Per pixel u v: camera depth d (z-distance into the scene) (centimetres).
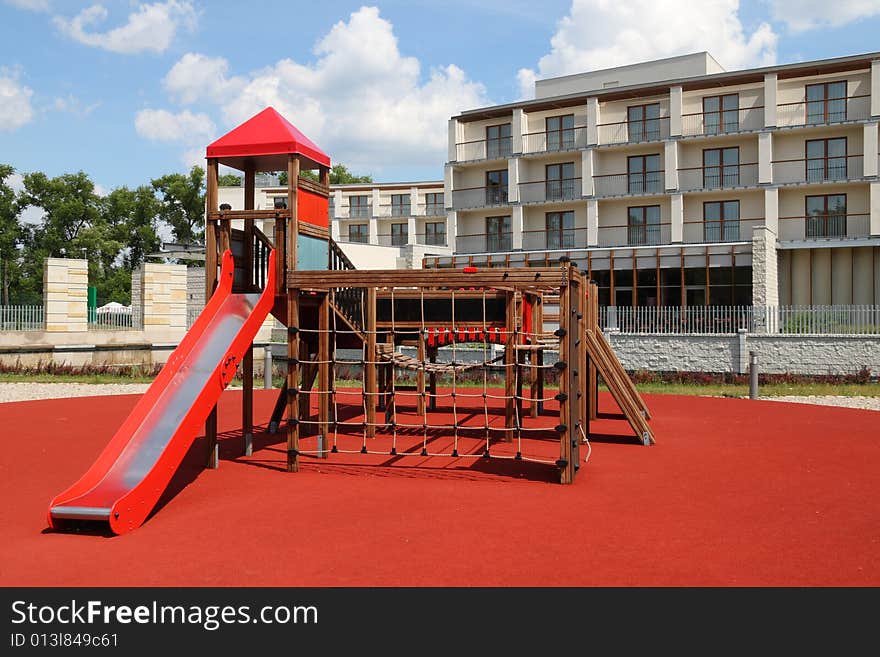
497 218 4762
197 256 4603
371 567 611
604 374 1311
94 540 695
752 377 2045
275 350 3431
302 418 1420
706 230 4131
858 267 3809
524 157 4547
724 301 3819
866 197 3812
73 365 2888
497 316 1512
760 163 3919
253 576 591
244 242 1166
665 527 735
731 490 909
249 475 1017
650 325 2973
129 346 3059
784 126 3888
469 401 2044
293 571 602
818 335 2620
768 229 3600
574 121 4512
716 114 4119
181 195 8212
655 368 2892
